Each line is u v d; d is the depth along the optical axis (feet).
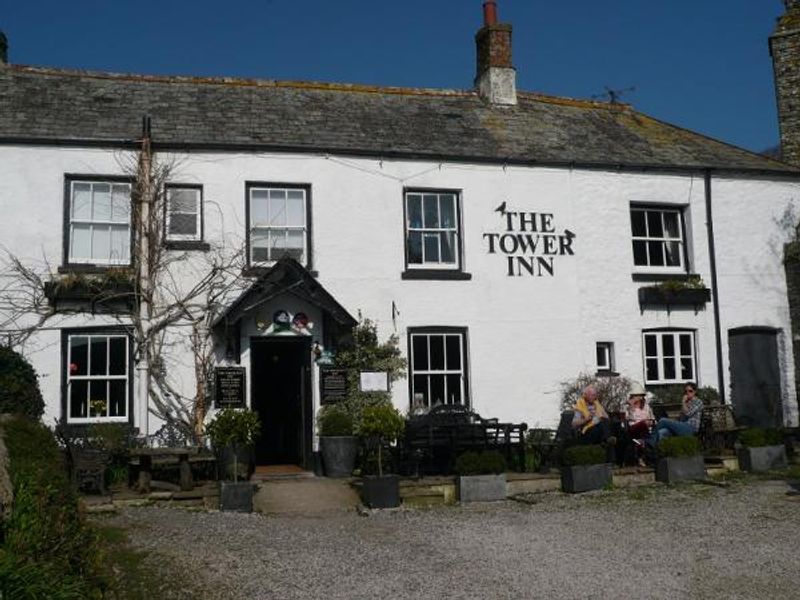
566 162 56.08
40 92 51.65
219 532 31.94
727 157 61.77
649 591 24.94
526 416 52.95
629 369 55.72
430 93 62.28
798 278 59.52
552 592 24.82
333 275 50.52
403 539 31.58
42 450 24.71
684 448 44.78
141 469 38.93
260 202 50.26
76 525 23.91
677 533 32.35
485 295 53.26
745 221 59.93
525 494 41.70
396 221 52.19
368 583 25.62
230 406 46.21
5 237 45.50
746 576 26.48
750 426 57.21
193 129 50.47
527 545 30.60
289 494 40.91
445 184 53.57
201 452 43.06
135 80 55.83
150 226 46.91
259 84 58.23
